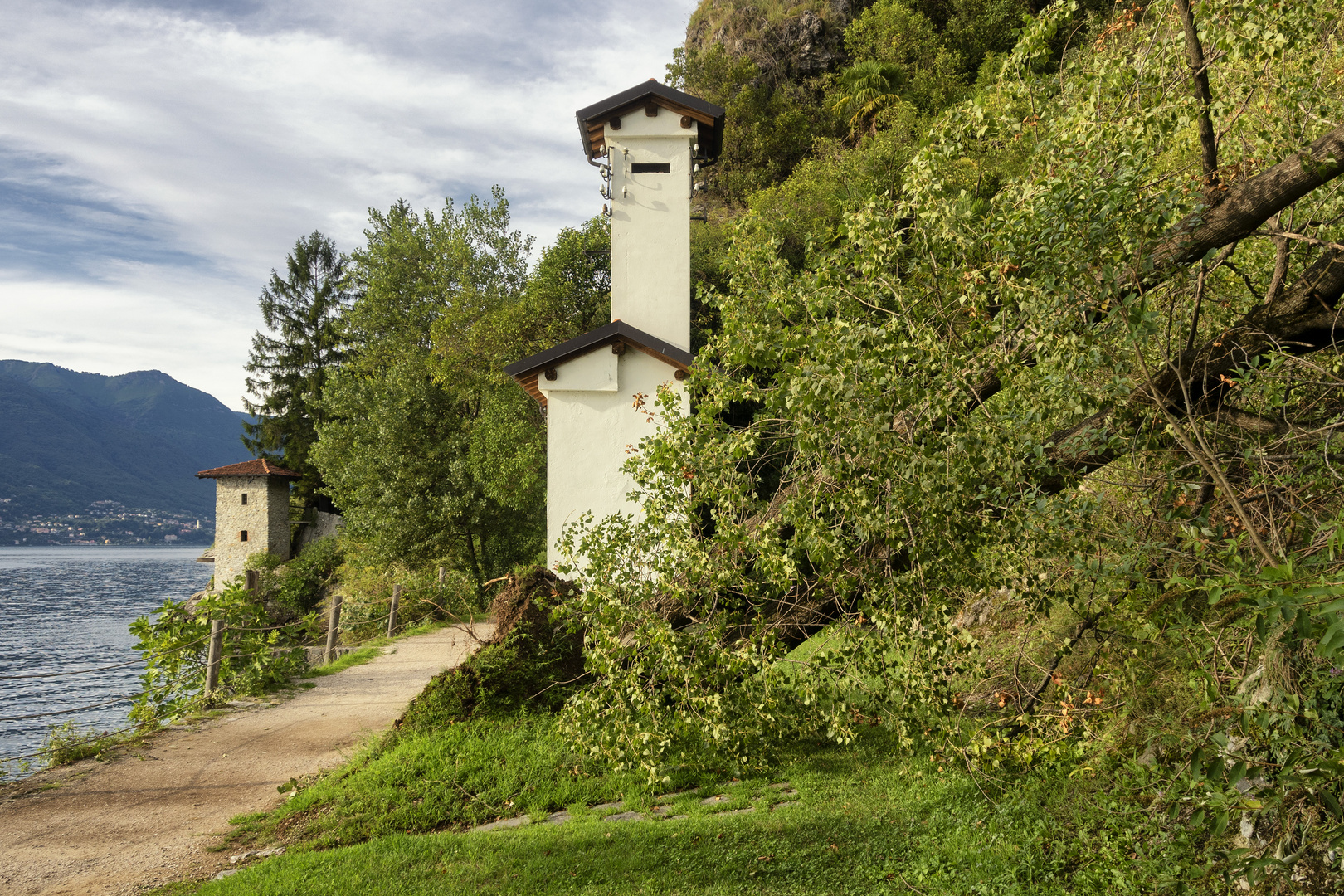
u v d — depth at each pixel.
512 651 8.49
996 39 37.75
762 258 6.65
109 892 5.19
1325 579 2.58
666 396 7.17
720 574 6.36
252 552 39.00
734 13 47.62
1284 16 4.38
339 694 10.97
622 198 15.17
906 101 32.38
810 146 38.28
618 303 15.08
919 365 4.82
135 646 9.97
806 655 7.39
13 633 41.47
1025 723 5.33
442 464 26.33
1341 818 2.80
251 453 47.16
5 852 5.88
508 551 26.59
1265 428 4.54
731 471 6.42
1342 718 3.29
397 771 7.19
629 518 7.50
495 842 5.75
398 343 32.09
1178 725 4.31
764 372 6.55
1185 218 4.60
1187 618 4.10
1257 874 3.20
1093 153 4.65
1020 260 4.64
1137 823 4.40
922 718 5.88
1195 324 4.81
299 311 47.84
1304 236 4.54
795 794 6.54
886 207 5.49
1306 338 4.72
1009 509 4.65
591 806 6.71
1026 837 4.91
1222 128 4.96
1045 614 5.25
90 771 7.80
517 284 31.41
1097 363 4.23
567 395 13.30
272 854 5.86
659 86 14.91
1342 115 4.90
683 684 6.80
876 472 4.87
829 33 44.50
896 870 4.95
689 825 5.86
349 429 30.31
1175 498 4.66
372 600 20.95
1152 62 5.00
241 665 11.40
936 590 5.16
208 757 8.19
